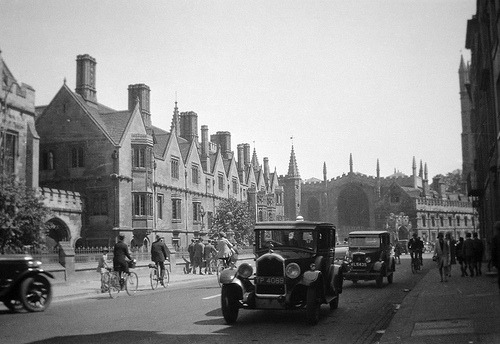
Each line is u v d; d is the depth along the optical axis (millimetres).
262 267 11383
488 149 27875
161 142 52938
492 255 10141
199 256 29922
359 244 20438
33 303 14227
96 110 47844
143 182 44562
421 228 97375
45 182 44406
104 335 10039
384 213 100625
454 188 131875
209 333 10156
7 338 9844
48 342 9375
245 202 61062
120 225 42062
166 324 11344
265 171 89625
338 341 9258
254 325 11133
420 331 9391
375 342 9172
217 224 56125
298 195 105375
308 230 12320
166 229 48500
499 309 11469
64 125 44469
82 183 43250
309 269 12000
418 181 114625
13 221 22938
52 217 37938
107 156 42750
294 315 12656
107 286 19422
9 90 31625
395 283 21797
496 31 21000
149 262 29203
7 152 33250
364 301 15344
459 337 8578
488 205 29688
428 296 14789
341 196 110625
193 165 56188
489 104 25906
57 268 22156
